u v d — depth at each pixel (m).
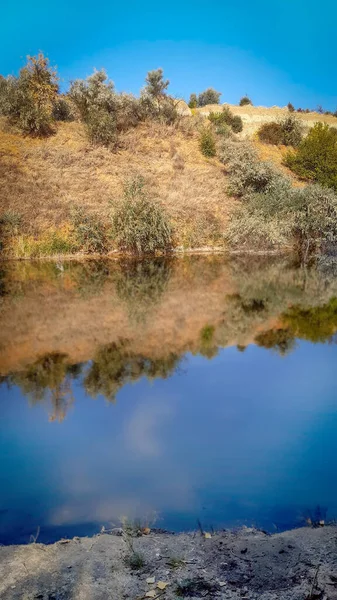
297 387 7.65
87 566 3.50
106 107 36.56
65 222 26.36
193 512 4.21
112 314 12.96
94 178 30.70
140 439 5.76
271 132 47.22
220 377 8.19
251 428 6.02
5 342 10.49
